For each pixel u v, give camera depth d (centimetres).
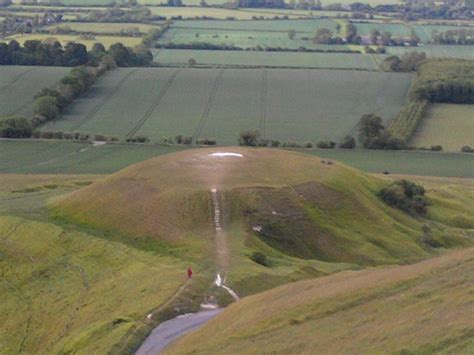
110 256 9344
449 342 4931
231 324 6412
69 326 7775
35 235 10181
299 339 5656
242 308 6800
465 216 12775
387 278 6438
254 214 10269
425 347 4941
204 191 10544
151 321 7150
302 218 10469
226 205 10338
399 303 5809
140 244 9762
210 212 10206
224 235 9756
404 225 11619
